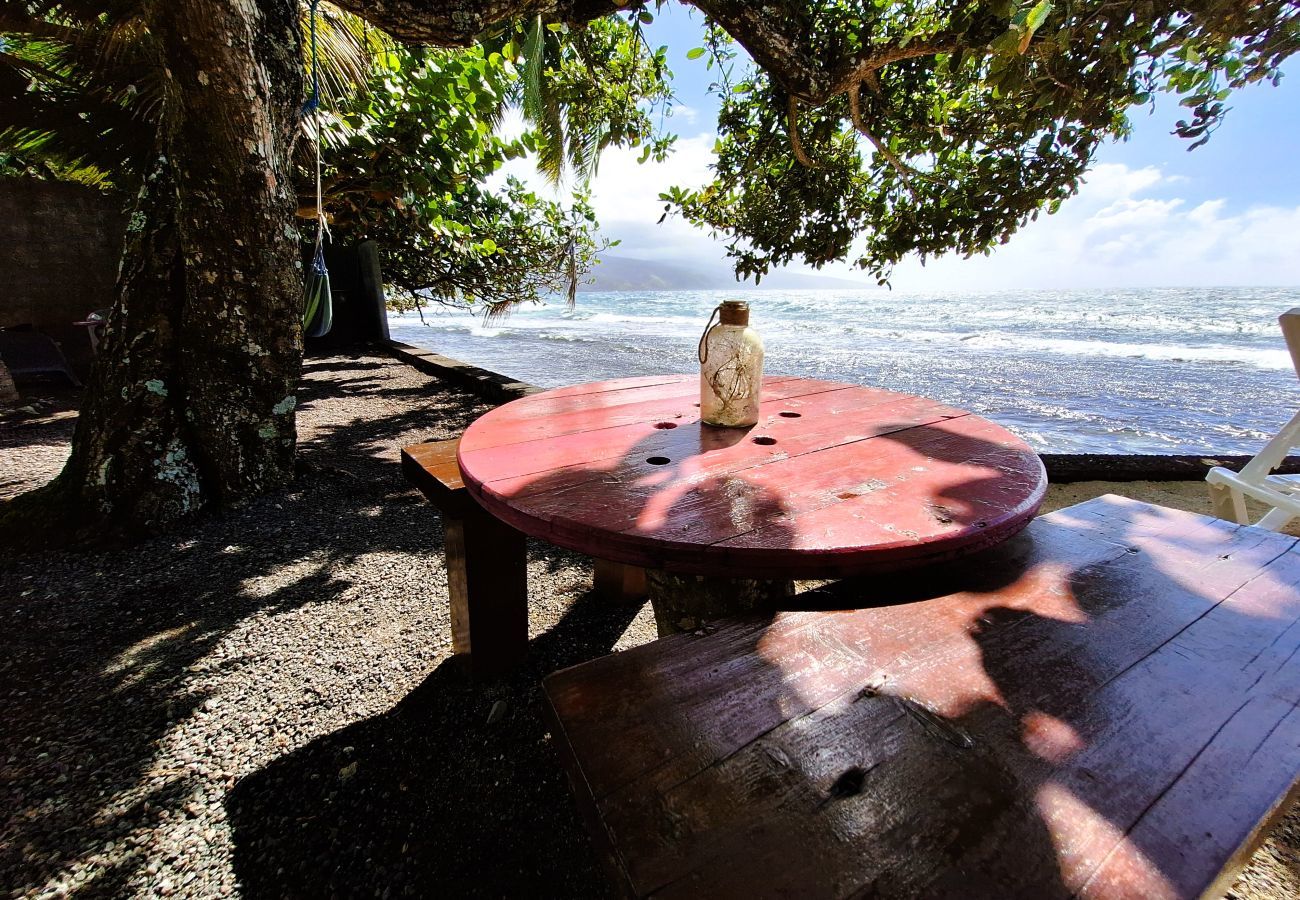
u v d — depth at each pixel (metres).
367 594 2.29
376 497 3.24
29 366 5.31
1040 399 9.62
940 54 3.35
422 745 1.56
